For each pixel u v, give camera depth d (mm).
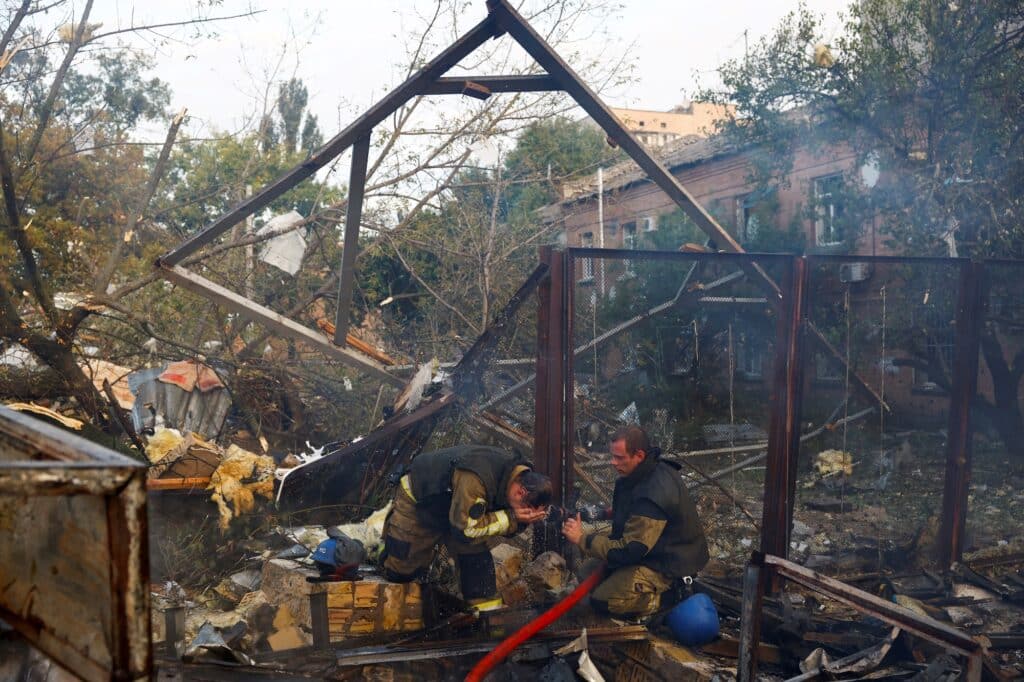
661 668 3523
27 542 1319
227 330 7727
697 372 5961
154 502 4949
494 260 9602
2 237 7254
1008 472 6812
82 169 9234
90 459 1100
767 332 6008
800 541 5504
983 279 5141
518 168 10070
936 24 8375
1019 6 8000
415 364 6719
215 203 10594
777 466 4605
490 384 5582
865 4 9047
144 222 8938
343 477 5594
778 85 9594
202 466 5133
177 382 6738
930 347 5945
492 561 3982
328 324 6461
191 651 3082
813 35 9406
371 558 4418
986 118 8297
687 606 3777
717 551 5273
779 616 3990
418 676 3455
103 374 7145
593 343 5461
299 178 5234
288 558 4297
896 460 6062
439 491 3770
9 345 6445
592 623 3789
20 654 1917
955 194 8352
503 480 3766
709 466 5988
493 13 4848
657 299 6070
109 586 1103
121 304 7027
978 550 5426
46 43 7797
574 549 4469
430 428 5582
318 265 9695
